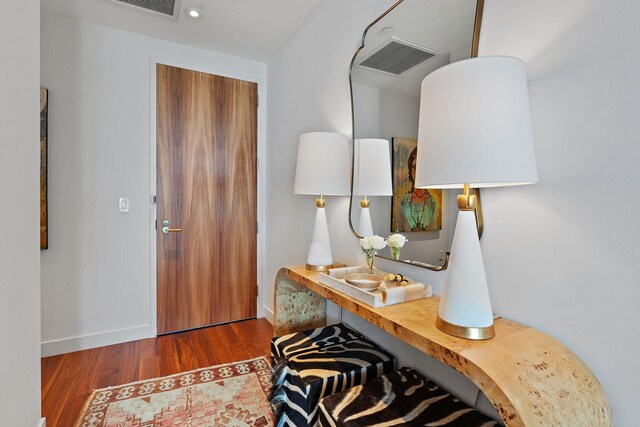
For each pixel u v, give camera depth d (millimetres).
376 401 1102
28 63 1147
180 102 2666
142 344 2447
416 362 1365
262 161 3051
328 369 1318
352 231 1790
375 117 1588
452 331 902
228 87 2873
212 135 2803
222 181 2855
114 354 2271
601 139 817
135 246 2521
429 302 1212
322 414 1094
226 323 2891
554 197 917
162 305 2625
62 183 2264
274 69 2883
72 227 2305
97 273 2395
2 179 958
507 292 1041
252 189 3006
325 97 2062
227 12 2225
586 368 834
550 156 926
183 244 2699
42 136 2170
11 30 1021
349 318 1824
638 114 753
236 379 1940
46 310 2230
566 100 888
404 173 1404
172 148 2639
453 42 1187
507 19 1029
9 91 1006
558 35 902
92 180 2363
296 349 1512
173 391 1809
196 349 2363
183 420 1568
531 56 966
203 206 2773
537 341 886
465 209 928
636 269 762
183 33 2500
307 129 2287
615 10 789
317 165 1704
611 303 803
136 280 2527
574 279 875
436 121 863
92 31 2346
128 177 2486
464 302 895
